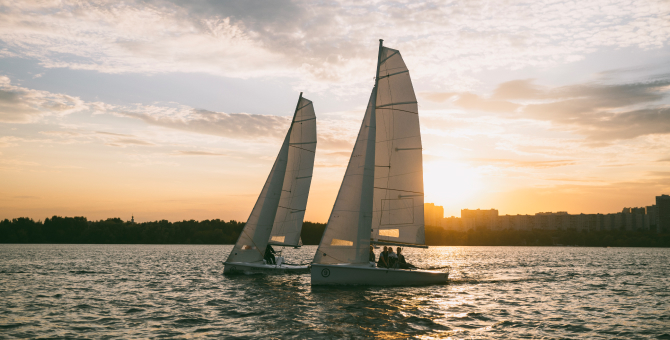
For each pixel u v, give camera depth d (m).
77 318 19.81
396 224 26.38
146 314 20.64
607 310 22.77
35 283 33.44
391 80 26.95
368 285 26.16
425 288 27.61
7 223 183.25
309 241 112.75
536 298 26.44
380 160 26.72
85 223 187.25
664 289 31.69
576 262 69.88
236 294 26.38
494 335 17.09
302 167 35.72
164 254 94.88
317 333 16.88
